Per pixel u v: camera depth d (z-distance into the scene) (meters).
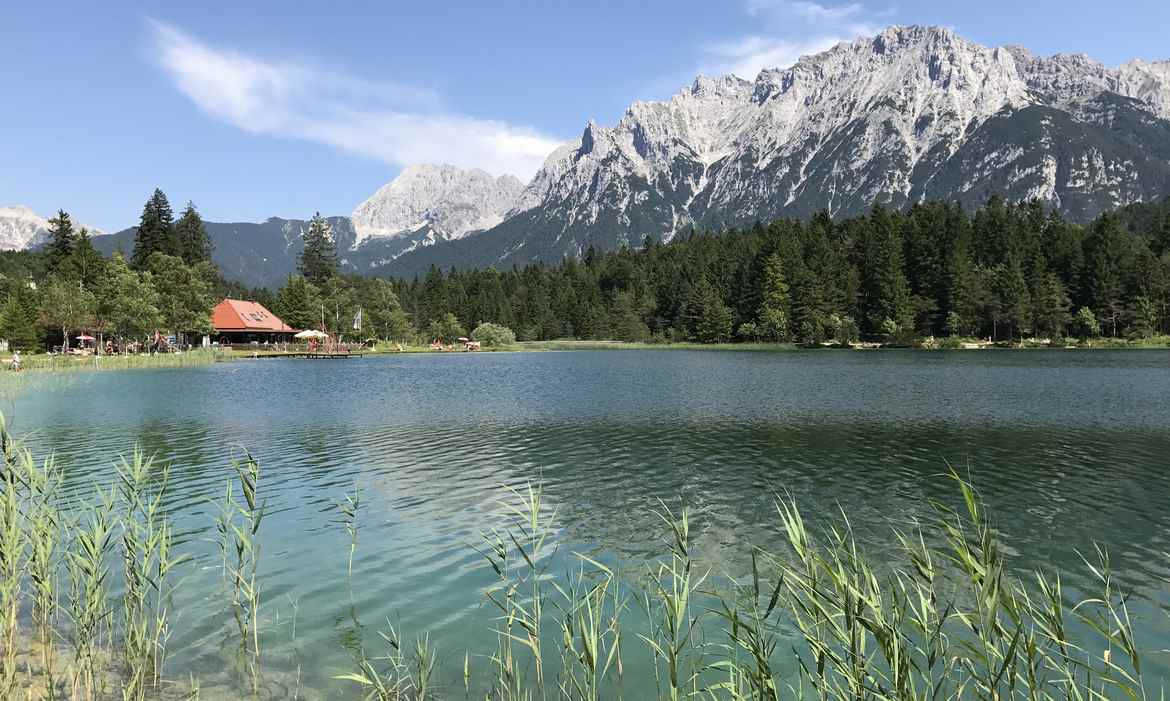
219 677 8.00
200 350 99.38
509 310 196.25
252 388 48.38
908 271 152.00
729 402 38.22
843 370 66.31
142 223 129.00
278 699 7.45
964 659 6.59
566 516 15.35
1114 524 14.59
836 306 145.88
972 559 5.02
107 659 8.41
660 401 39.03
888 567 11.84
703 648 8.90
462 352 138.75
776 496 17.08
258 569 11.92
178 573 11.66
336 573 11.75
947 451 23.03
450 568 12.01
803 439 25.58
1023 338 131.88
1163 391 42.09
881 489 17.81
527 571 11.85
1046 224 177.00
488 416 32.62
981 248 155.12
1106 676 5.16
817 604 5.80
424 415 33.03
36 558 9.22
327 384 52.25
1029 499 16.72
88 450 23.11
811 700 7.41
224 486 18.09
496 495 17.30
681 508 15.99
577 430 28.05
